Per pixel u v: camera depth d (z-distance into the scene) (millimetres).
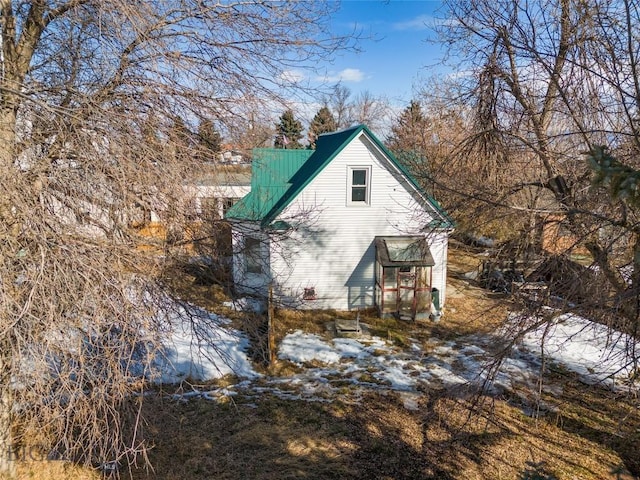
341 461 8164
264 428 9141
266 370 11672
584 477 7766
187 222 6465
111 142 4977
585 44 5910
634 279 4309
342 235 15984
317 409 9891
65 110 4984
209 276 7398
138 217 5824
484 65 7477
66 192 4945
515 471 7945
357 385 10977
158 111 6293
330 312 16047
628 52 5023
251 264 11820
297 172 17953
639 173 2953
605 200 5250
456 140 11109
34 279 4188
